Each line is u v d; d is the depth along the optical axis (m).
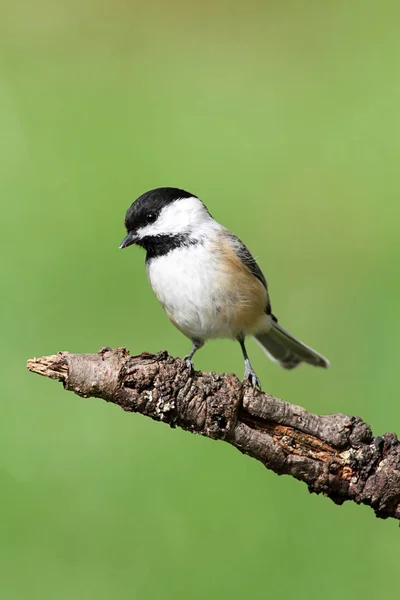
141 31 17.34
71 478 9.00
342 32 16.89
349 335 11.09
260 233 12.48
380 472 6.10
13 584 8.04
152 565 8.18
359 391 10.33
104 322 10.66
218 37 17.12
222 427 6.08
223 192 12.99
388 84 15.23
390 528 8.52
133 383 5.96
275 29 17.20
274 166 13.46
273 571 8.16
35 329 10.47
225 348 10.73
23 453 9.27
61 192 12.46
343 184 13.04
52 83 15.33
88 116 14.38
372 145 13.77
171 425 6.14
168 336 10.60
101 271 11.21
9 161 12.94
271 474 9.02
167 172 13.15
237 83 15.62
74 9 18.03
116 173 13.04
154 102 14.97
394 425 9.84
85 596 7.88
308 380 10.46
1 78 15.37
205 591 7.98
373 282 11.69
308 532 8.51
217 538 8.43
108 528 8.52
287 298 11.76
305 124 14.40
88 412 9.70
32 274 11.08
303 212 12.83
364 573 8.10
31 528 8.51
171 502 8.79
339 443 6.10
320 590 7.94
